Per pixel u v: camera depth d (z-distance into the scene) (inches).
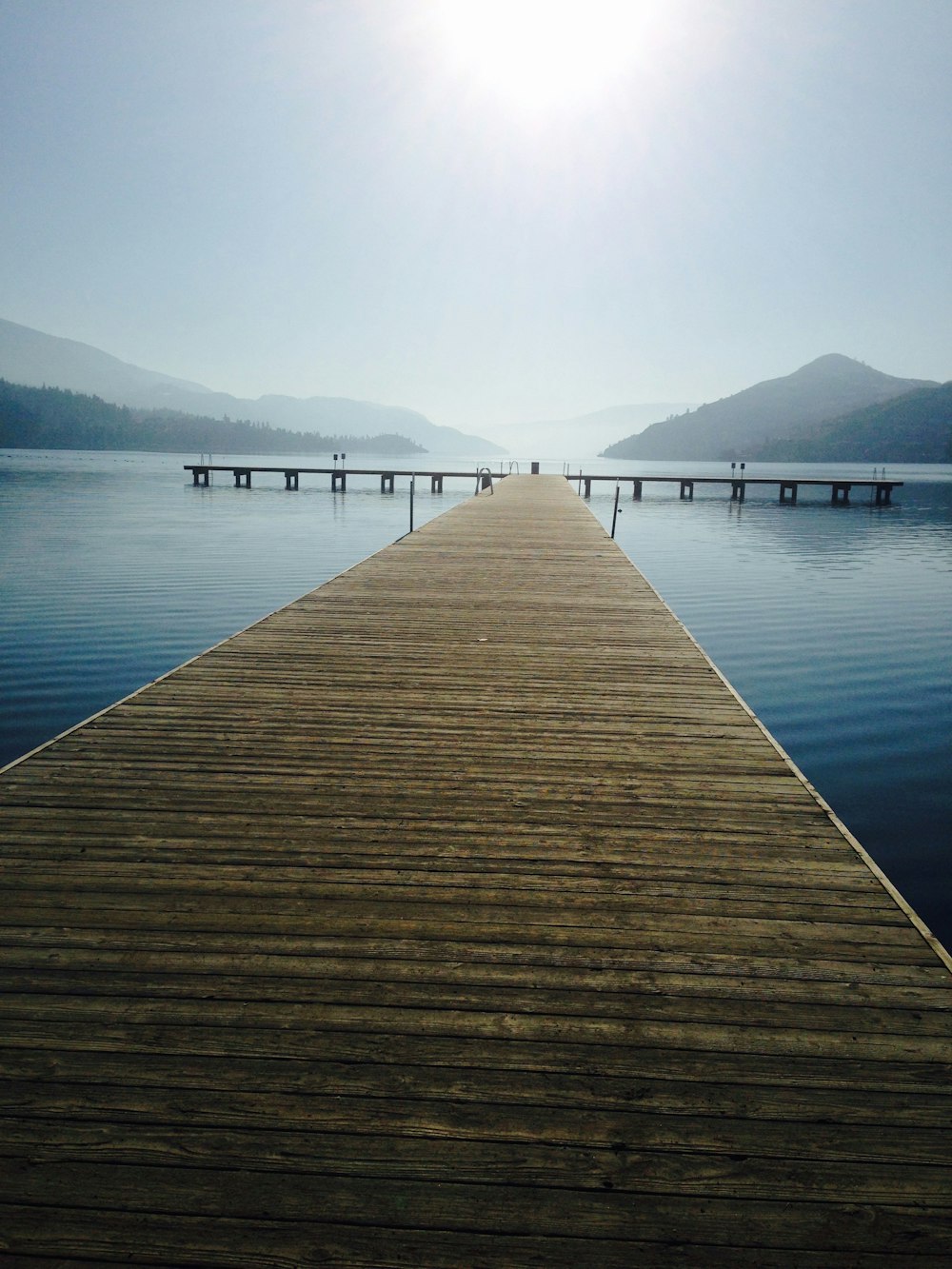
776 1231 59.8
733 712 177.5
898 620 492.1
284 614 273.3
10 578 603.5
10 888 102.3
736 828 122.5
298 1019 79.7
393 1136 66.6
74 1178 62.5
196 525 1015.6
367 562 395.9
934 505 1595.7
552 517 644.1
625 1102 70.4
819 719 306.0
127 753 148.2
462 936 94.2
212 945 91.5
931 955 92.0
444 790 134.3
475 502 815.7
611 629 255.4
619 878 107.7
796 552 829.8
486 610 281.9
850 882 107.7
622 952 91.7
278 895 102.0
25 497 1453.0
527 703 181.3
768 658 399.9
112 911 97.7
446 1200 61.5
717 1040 77.9
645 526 1122.7
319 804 128.0
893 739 285.0
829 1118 69.3
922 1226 60.3
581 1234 59.3
